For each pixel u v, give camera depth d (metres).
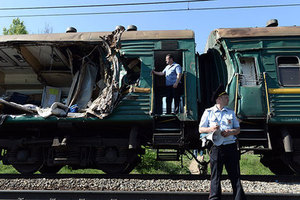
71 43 6.00
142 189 4.48
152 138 5.89
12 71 8.42
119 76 5.59
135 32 6.13
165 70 6.01
